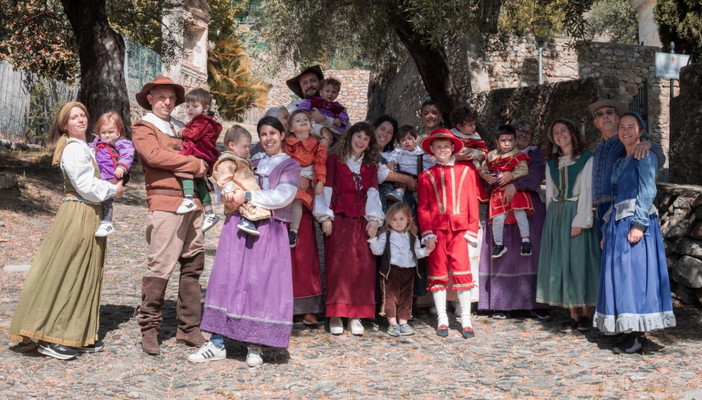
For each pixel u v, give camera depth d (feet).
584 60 57.72
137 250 27.32
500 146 19.76
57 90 54.49
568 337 17.67
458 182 18.29
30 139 50.98
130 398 12.92
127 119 45.88
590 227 18.01
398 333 17.75
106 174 17.13
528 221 19.70
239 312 14.85
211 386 13.71
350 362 15.52
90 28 45.50
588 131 41.27
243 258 15.16
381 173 18.95
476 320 19.56
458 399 13.23
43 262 15.07
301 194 17.52
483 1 28.09
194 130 16.10
